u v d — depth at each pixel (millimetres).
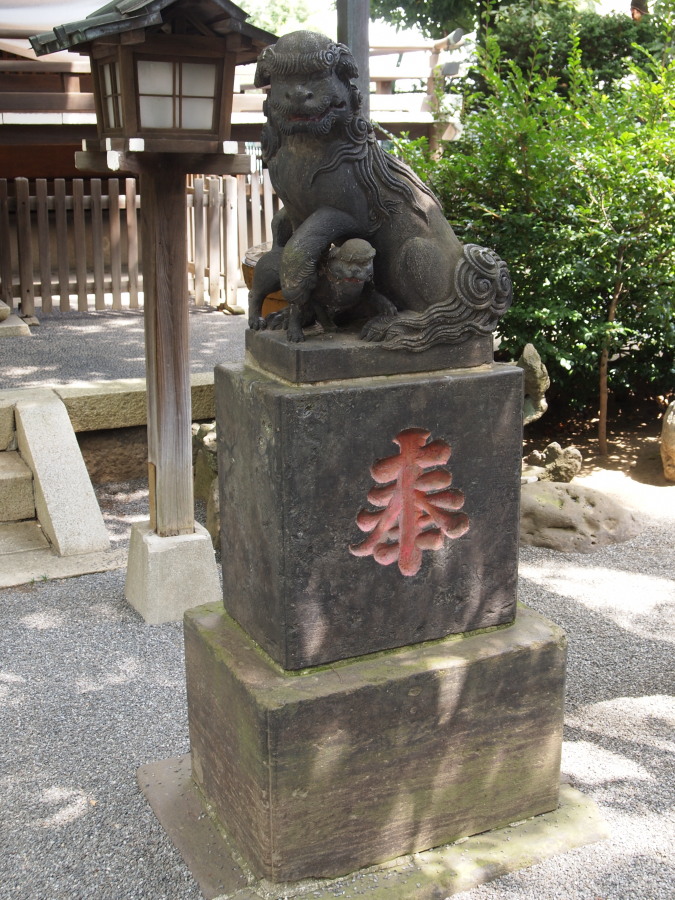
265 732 2211
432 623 2443
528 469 5391
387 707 2326
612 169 5414
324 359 2188
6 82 7402
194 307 8469
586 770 2949
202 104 3496
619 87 6570
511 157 5559
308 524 2211
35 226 8781
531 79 5957
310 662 2316
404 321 2256
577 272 5527
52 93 6879
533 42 10828
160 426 3887
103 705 3361
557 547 4797
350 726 2295
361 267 2150
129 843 2619
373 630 2369
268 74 2156
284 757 2240
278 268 2400
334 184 2186
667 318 5660
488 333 2367
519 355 5699
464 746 2477
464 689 2418
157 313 3766
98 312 8203
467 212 5820
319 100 2076
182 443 3945
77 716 3287
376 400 2209
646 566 4594
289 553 2209
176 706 3359
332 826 2361
